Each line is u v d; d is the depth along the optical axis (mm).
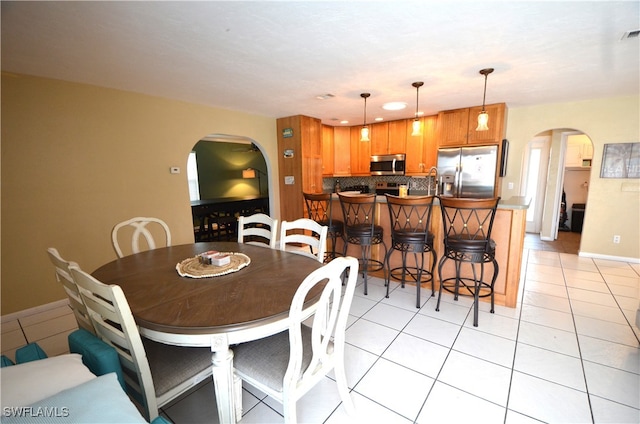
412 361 1912
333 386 1718
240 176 8203
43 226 2678
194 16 1678
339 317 1375
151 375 1171
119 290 1025
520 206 2449
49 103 2635
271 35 1936
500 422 1444
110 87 2975
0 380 838
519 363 1872
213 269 1652
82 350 1132
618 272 3510
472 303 2711
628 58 2375
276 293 1350
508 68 2617
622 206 3838
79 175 2846
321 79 2869
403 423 1450
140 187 3287
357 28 1864
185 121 3658
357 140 5797
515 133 4340
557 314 2490
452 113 4363
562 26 1856
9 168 2475
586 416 1467
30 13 1584
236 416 1380
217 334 1082
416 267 2896
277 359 1308
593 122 3848
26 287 2633
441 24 1823
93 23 1718
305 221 2111
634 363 1847
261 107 4062
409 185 5582
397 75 2789
